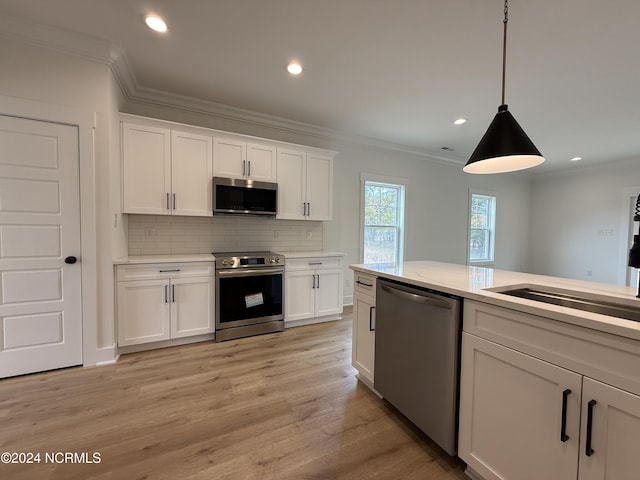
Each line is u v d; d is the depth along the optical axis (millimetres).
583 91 2840
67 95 2193
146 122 2742
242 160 3197
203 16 1946
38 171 2143
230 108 3385
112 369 2312
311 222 4082
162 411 1810
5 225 2078
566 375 1009
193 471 1369
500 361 1222
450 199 5512
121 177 2654
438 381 1482
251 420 1744
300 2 1811
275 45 2252
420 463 1456
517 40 2115
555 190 6273
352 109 3387
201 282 2861
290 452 1502
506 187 6301
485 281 1634
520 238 6578
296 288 3381
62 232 2223
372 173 4617
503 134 1588
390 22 1972
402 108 3342
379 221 4816
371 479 1353
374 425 1728
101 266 2365
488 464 1269
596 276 5656
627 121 3543
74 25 2043
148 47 2295
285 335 3145
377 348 1959
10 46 2043
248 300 3070
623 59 2318
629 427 872
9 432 1600
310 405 1906
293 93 3025
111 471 1358
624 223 5301
